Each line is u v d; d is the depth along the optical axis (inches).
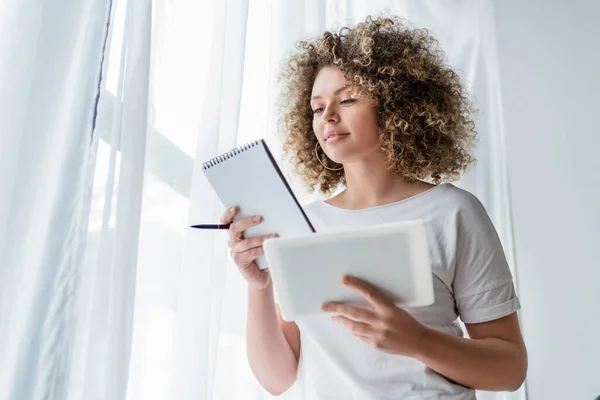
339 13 58.3
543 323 61.0
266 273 37.1
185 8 45.4
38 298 31.3
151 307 39.3
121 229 33.8
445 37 64.7
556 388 59.5
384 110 38.5
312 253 27.8
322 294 28.7
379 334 29.0
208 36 45.4
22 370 30.4
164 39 42.3
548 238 62.5
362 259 27.9
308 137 45.8
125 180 34.5
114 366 31.9
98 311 33.1
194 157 42.6
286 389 40.9
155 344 38.8
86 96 34.2
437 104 40.9
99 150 36.7
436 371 32.9
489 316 34.4
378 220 37.2
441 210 36.0
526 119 65.6
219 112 41.3
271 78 51.9
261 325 38.5
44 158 33.4
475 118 63.7
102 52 35.2
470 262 35.0
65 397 30.9
